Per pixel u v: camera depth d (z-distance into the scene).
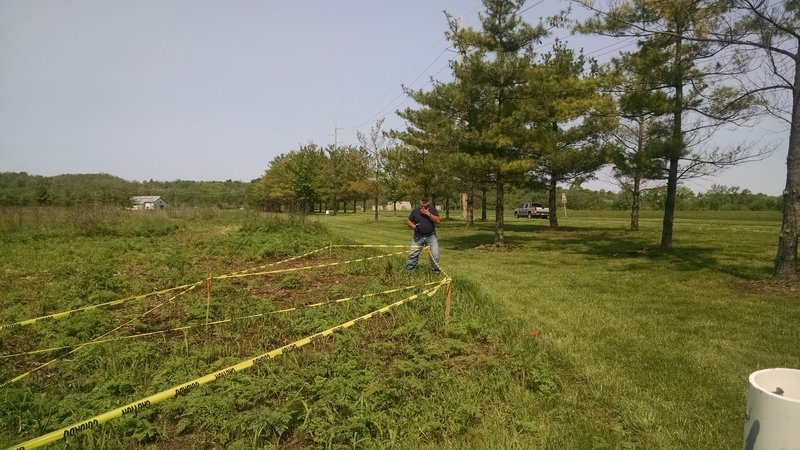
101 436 3.89
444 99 17.91
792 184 9.93
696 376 5.33
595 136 21.17
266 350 5.85
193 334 6.52
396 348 5.83
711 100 12.78
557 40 22.98
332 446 3.78
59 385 4.95
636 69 13.74
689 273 11.77
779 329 7.07
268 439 3.92
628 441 4.03
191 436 4.00
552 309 8.26
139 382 4.98
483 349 5.99
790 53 9.91
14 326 6.39
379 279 9.96
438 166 23.66
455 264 13.84
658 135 14.96
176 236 17.05
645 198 26.92
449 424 4.15
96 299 8.04
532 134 16.77
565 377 5.31
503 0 17.33
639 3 12.62
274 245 14.23
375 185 38.25
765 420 2.11
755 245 17.56
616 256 15.46
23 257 12.25
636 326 7.22
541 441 3.95
